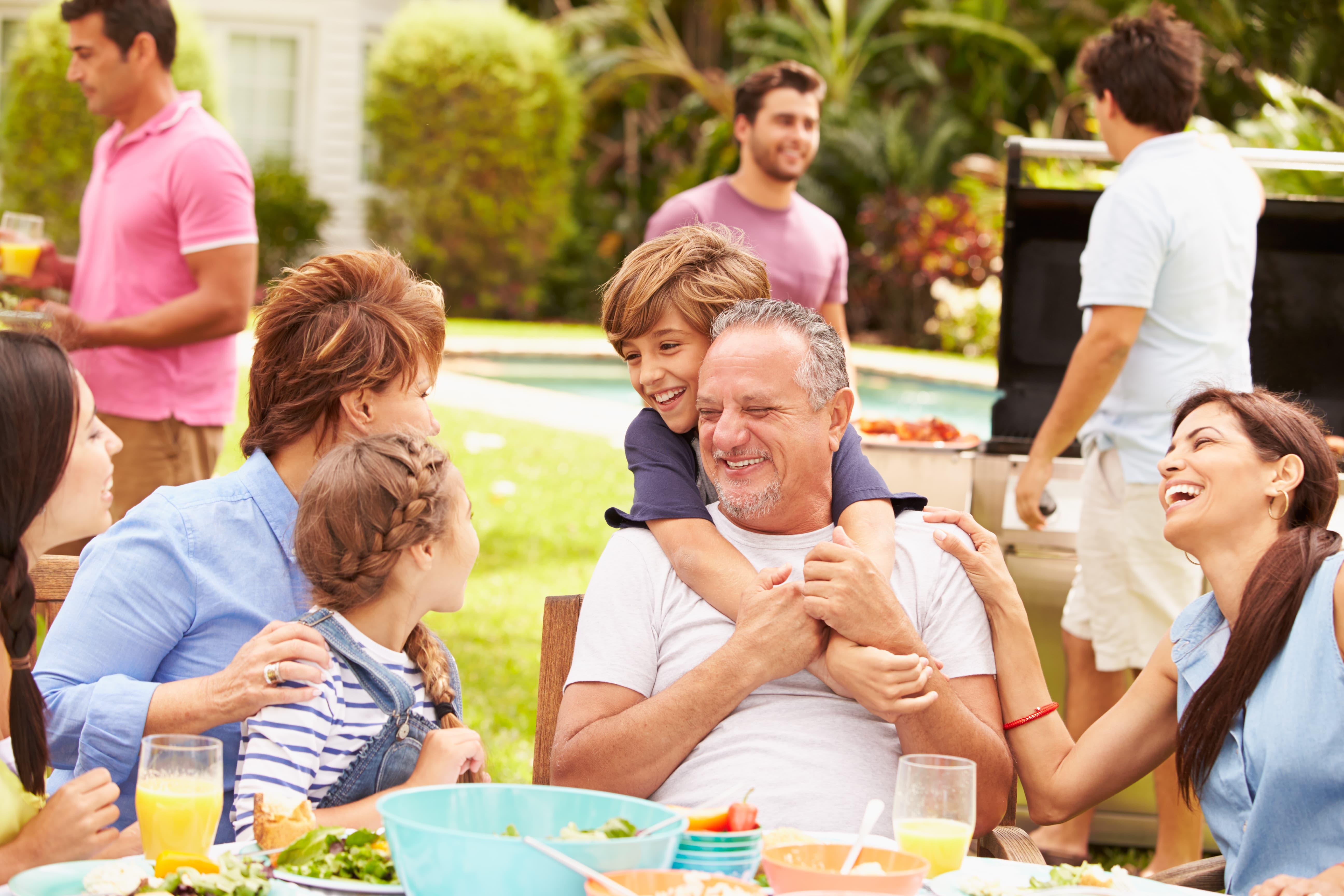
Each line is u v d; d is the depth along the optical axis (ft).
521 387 36.96
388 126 49.39
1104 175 34.42
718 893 4.39
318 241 47.80
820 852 4.96
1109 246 11.41
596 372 40.42
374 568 6.26
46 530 6.11
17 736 5.78
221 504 7.08
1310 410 13.51
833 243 16.21
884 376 35.63
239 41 53.57
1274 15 40.37
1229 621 6.84
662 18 55.26
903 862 4.86
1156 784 11.27
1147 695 7.09
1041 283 13.79
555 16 59.82
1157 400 11.43
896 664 6.35
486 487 25.31
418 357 7.39
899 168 48.19
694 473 8.06
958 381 34.76
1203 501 6.83
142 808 5.11
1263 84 32.55
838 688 6.72
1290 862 6.36
